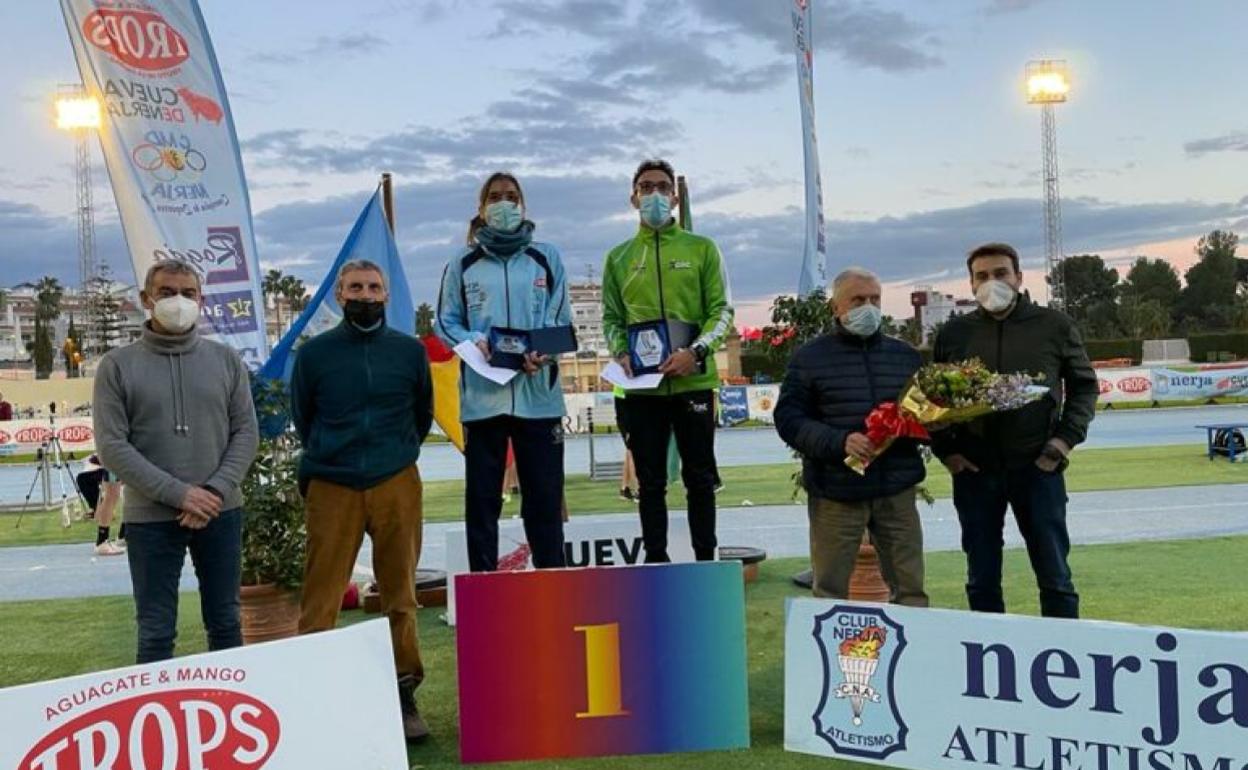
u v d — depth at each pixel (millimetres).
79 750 2895
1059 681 3297
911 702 3549
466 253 4867
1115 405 28000
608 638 3770
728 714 3811
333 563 4086
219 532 4031
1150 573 6805
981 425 4316
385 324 4289
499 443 4742
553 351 4598
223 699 3068
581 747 3746
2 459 27234
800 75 8445
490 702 3730
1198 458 15148
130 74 7133
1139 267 92812
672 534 6160
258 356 7625
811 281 8289
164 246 7238
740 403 29047
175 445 3943
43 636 6309
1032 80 43281
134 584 3953
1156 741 3141
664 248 5262
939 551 8180
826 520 4320
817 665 3730
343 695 3229
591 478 15570
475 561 4707
